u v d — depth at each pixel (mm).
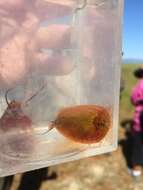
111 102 111
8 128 101
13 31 98
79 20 106
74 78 108
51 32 102
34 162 105
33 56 101
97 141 109
